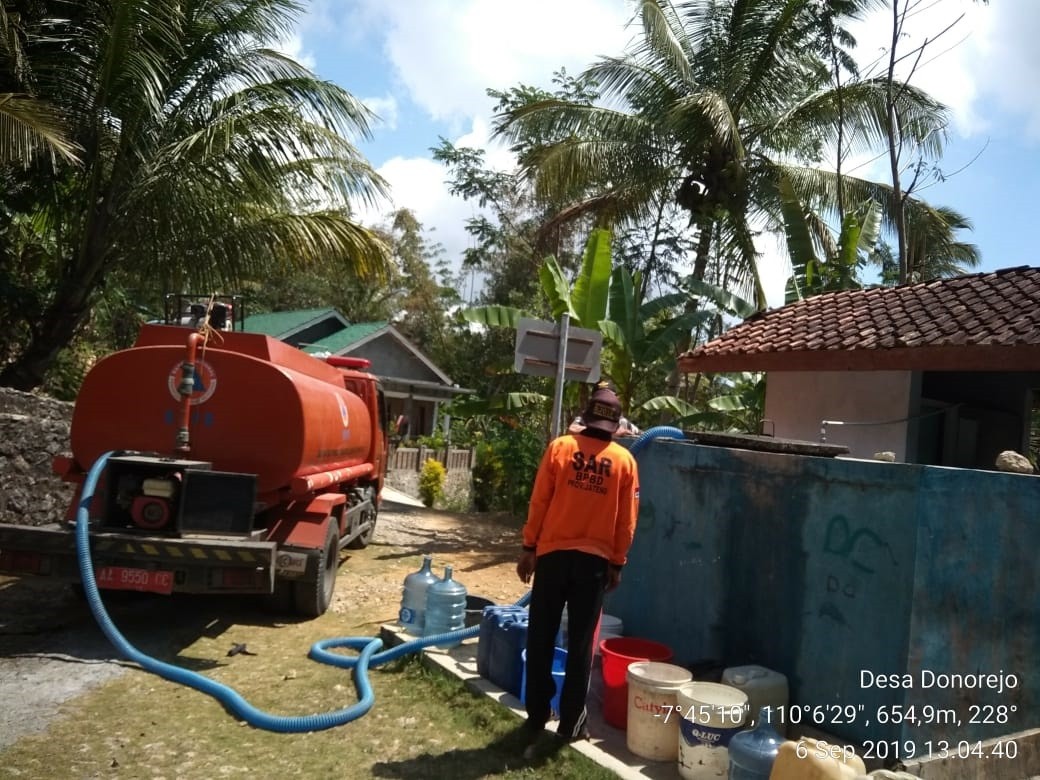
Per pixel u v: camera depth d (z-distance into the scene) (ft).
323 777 13.80
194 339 21.71
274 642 22.00
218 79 40.42
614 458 14.85
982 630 13.60
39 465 31.63
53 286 44.45
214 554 19.85
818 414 29.37
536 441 53.78
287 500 24.18
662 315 49.70
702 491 17.13
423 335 137.18
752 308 41.19
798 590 14.85
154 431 22.31
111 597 25.48
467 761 14.46
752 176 57.47
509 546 41.16
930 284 31.60
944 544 13.26
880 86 55.01
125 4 33.71
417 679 18.52
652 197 59.77
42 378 40.19
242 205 40.81
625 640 16.70
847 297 33.71
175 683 18.13
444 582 20.59
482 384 107.76
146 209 38.45
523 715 15.90
